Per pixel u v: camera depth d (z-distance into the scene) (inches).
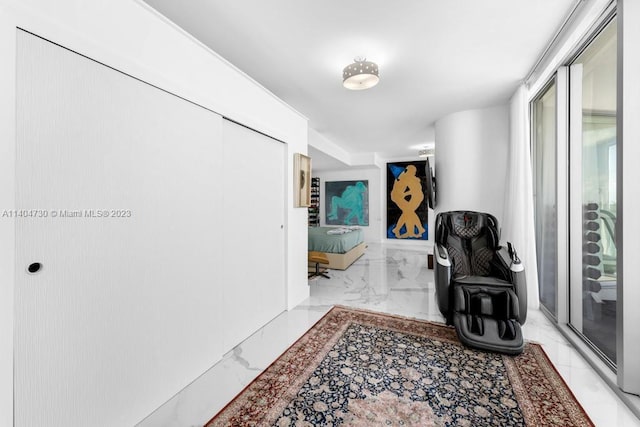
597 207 81.1
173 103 63.0
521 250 115.2
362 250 241.9
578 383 65.7
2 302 37.2
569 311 93.0
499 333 82.2
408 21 79.3
